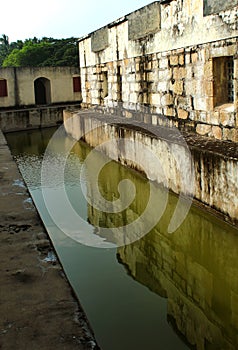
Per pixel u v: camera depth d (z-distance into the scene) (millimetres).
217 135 9609
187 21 10203
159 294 6027
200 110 10180
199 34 9797
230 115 9078
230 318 5633
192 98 10461
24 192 6691
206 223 8117
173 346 4836
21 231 4969
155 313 5500
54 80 25266
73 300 3447
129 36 13688
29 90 24297
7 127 21875
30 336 2990
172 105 11453
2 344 2914
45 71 24781
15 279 3801
